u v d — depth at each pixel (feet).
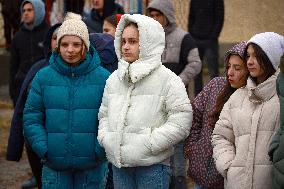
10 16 88.58
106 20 47.93
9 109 78.23
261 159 31.45
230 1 89.15
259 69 32.07
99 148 36.99
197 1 69.41
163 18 50.26
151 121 34.27
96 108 37.19
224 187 33.19
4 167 58.75
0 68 88.99
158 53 34.60
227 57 33.68
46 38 42.70
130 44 34.76
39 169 43.65
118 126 34.42
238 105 32.63
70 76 37.35
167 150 34.76
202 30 69.67
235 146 32.53
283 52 32.17
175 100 34.30
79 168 37.55
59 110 37.14
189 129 34.73
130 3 81.10
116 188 35.50
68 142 37.09
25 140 41.93
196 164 35.01
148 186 34.53
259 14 88.48
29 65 55.62
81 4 86.43
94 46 43.19
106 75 37.58
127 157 34.22
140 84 34.58
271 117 31.55
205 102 35.42
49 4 85.40
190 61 50.19
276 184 30.25
